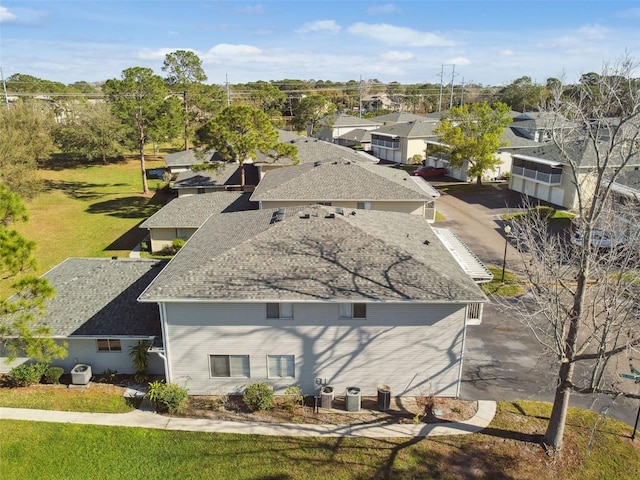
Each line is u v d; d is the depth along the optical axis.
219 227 25.12
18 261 16.83
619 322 17.12
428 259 20.27
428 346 18.89
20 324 16.84
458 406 18.92
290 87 147.75
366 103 151.38
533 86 90.62
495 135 51.66
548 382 20.34
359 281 18.42
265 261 19.39
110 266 24.56
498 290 28.86
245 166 50.00
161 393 18.11
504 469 15.73
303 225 21.38
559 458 16.20
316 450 16.56
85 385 20.12
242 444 16.83
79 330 20.27
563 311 16.44
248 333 18.69
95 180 62.00
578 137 15.52
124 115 51.25
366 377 19.39
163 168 69.56
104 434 17.22
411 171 65.19
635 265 15.59
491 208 46.91
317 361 19.12
